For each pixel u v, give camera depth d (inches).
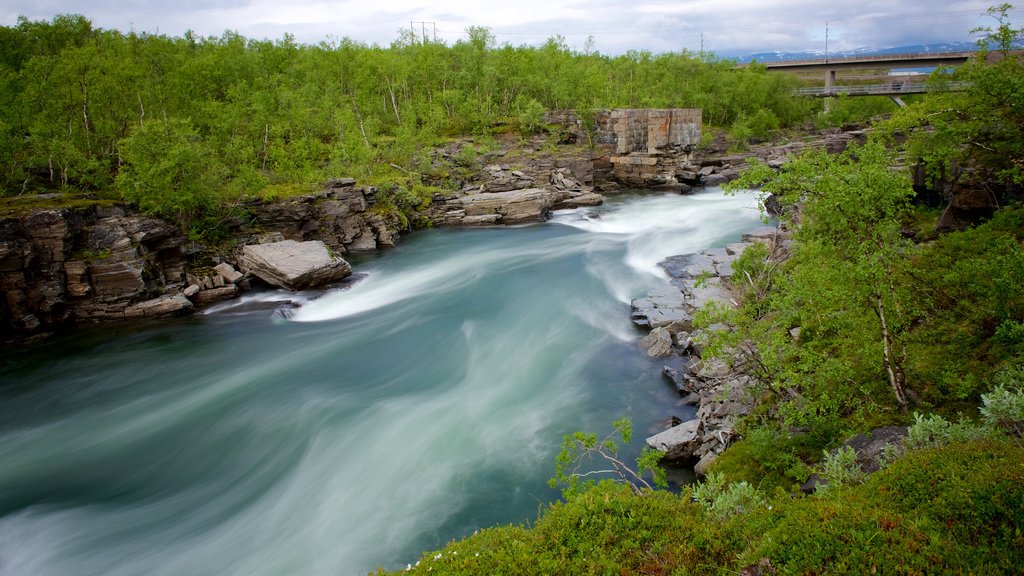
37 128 1782.7
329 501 730.8
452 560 428.8
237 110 2440.9
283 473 801.6
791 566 338.6
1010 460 383.6
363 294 1531.7
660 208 2418.8
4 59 2691.9
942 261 754.2
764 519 407.5
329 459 815.1
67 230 1346.0
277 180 2151.8
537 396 953.5
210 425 927.0
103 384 1079.6
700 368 944.3
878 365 619.8
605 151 3002.0
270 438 883.4
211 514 725.3
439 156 2780.5
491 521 676.1
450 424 881.5
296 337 1274.6
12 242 1269.7
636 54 4707.2
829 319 652.7
